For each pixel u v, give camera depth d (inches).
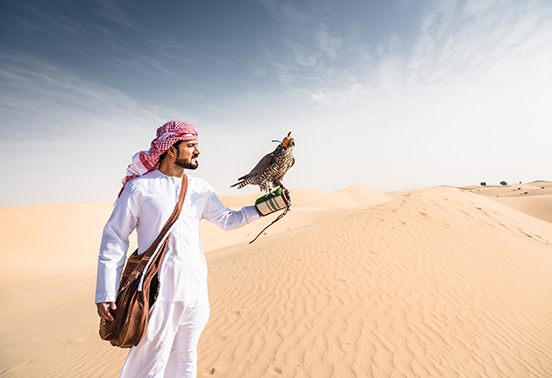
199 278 89.1
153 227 84.4
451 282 255.4
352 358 165.9
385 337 183.8
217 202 103.2
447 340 182.4
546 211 1569.9
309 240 388.5
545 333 200.8
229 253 602.9
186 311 86.6
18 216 1024.9
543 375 158.1
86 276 669.9
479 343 182.2
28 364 220.1
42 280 695.1
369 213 450.9
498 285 265.9
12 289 619.2
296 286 258.7
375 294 231.8
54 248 903.7
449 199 507.5
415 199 488.4
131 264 82.8
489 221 442.9
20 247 861.2
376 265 281.0
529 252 366.9
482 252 334.0
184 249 86.7
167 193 87.0
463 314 211.0
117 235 83.3
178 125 88.1
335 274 270.2
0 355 247.4
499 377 155.3
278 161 102.6
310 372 156.8
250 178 106.2
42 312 375.6
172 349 88.6
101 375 179.3
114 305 78.3
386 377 151.6
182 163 89.5
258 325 207.0
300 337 188.1
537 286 281.3
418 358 165.9
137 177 89.7
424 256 303.6
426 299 226.2
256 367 163.2
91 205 2699.3
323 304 223.9
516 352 176.1
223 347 185.0
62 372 194.4
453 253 318.0
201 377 157.2
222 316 227.6
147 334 79.7
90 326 289.1
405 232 365.4
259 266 338.3
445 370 157.6
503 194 3117.6
